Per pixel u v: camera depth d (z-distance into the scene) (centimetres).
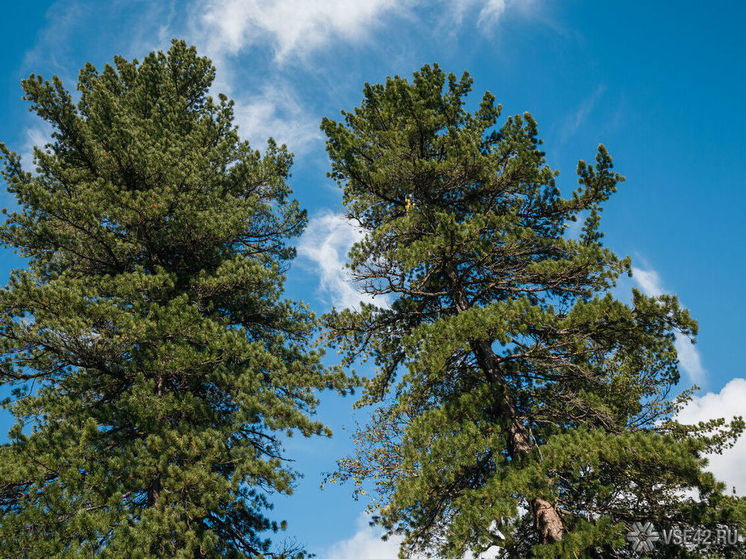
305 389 1153
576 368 1042
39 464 842
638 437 770
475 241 1113
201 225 1240
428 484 861
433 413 918
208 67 1989
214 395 1171
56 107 1230
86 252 1217
